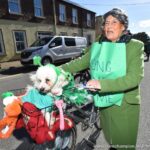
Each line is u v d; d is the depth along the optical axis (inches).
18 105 96.9
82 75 217.9
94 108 131.4
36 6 866.1
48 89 100.1
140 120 191.6
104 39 93.6
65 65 111.2
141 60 85.8
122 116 93.4
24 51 581.3
